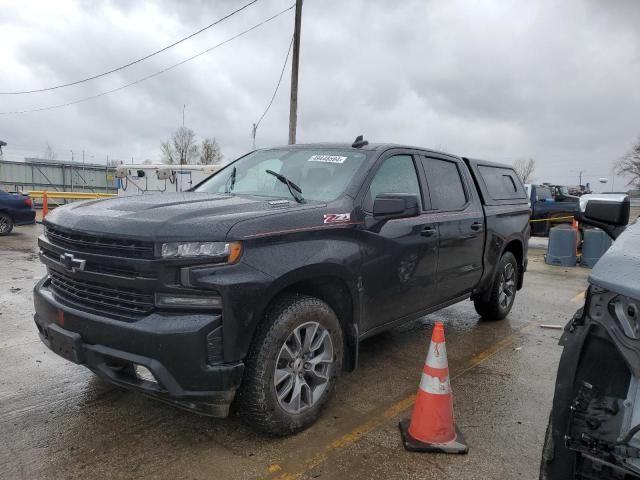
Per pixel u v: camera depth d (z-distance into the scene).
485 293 5.75
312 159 4.09
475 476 2.82
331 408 3.60
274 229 2.93
